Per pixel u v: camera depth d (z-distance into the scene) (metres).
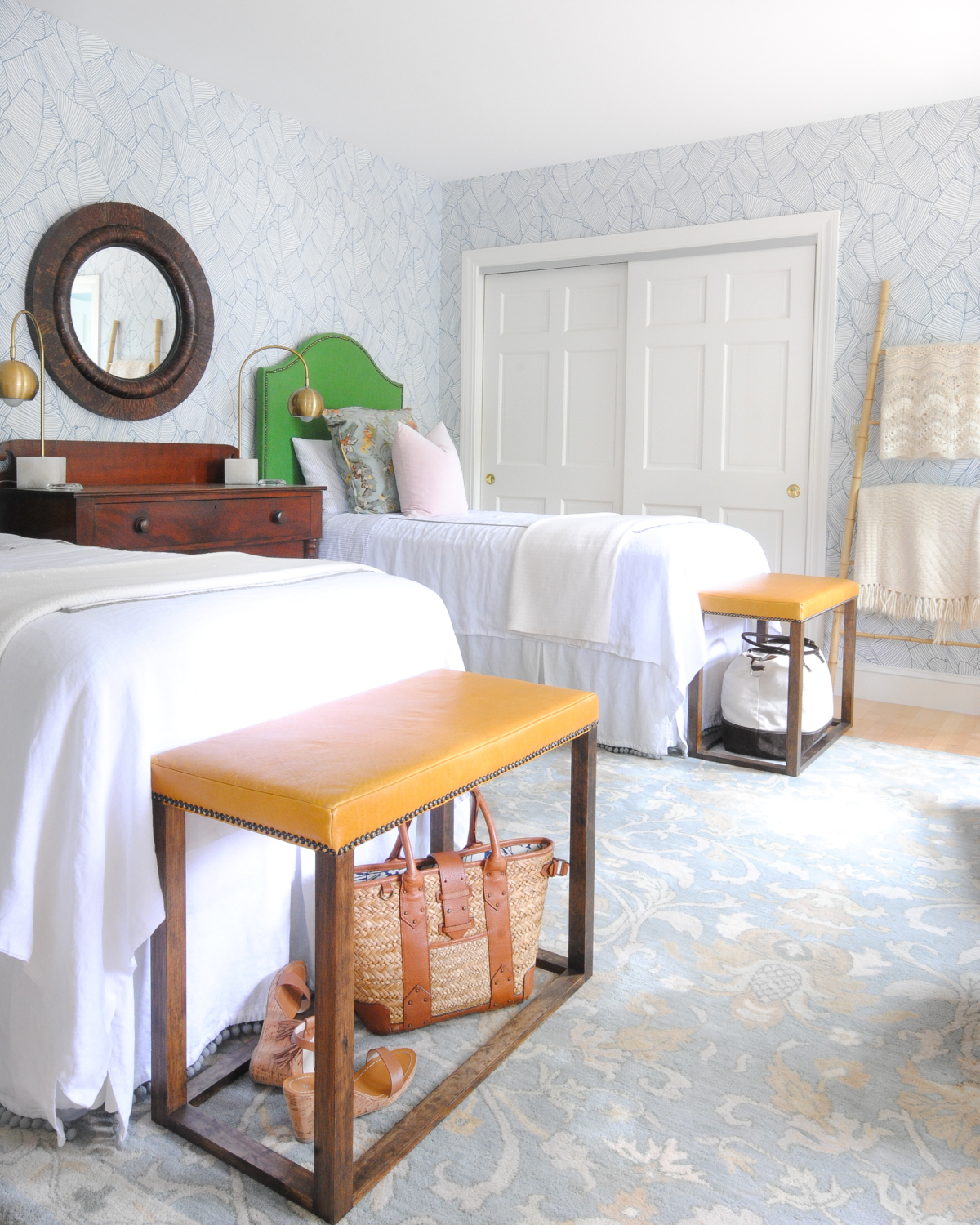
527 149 4.52
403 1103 1.41
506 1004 1.64
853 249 4.06
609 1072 1.50
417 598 1.96
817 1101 1.44
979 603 3.78
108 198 3.43
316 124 4.22
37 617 1.42
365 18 3.18
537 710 1.59
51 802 1.30
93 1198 1.23
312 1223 1.19
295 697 1.62
